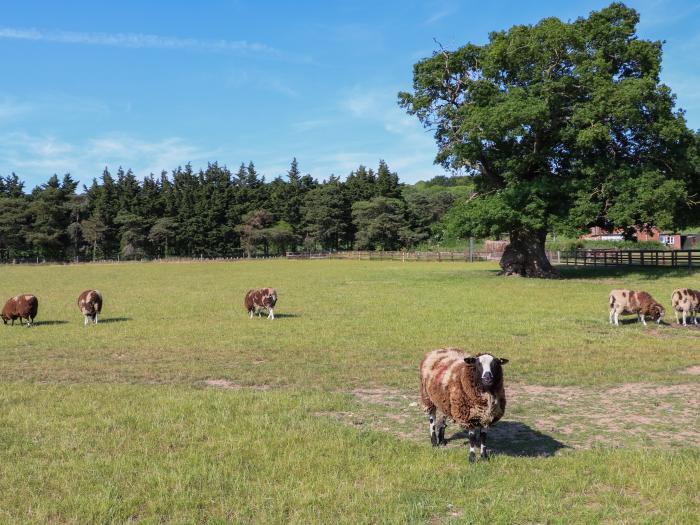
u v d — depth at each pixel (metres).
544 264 39.12
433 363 8.29
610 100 33.00
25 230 91.75
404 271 50.66
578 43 34.50
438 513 6.07
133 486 6.70
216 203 104.94
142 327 20.02
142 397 10.77
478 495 6.46
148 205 103.81
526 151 38.47
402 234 98.38
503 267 40.72
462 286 33.75
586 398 10.82
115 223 100.81
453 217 39.88
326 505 6.24
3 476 7.04
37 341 17.48
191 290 34.66
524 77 36.12
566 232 34.00
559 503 6.16
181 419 9.30
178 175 125.56
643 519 5.80
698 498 6.32
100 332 19.05
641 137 36.53
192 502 6.28
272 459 7.58
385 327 19.17
